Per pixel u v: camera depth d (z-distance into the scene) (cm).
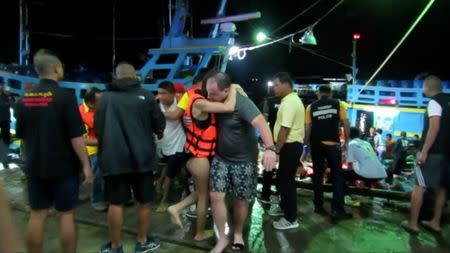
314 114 518
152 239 426
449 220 502
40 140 339
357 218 517
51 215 513
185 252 412
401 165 1073
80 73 1152
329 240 441
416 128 1584
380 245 427
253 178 395
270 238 446
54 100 339
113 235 385
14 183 686
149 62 944
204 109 377
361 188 597
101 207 540
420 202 459
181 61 911
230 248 411
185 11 1006
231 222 498
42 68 346
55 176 340
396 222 502
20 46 1256
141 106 382
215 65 938
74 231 359
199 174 405
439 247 422
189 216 520
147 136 388
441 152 439
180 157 536
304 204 581
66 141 347
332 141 512
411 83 1711
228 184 394
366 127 1633
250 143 391
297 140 466
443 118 436
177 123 528
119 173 369
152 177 404
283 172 473
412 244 430
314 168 537
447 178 452
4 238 111
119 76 389
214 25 1030
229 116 379
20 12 1252
